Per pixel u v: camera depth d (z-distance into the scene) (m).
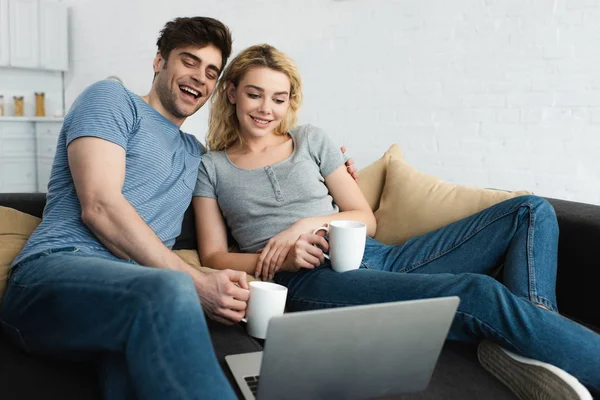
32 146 5.54
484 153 3.20
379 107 3.59
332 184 1.84
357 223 1.58
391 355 1.00
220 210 1.83
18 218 1.51
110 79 1.52
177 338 0.92
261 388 0.93
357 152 3.72
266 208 1.75
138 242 1.32
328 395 0.99
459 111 3.27
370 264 1.69
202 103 1.71
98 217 1.32
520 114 3.06
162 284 0.97
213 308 1.34
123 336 0.98
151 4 4.91
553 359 1.17
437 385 1.18
